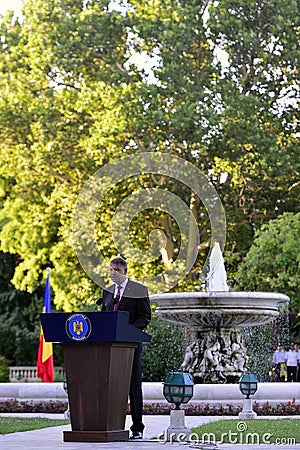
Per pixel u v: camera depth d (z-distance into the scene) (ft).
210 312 58.70
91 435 31.40
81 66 113.91
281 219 96.27
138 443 31.35
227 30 111.75
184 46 111.14
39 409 57.98
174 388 32.94
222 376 61.05
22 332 139.64
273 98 117.29
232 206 113.50
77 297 115.24
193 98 108.68
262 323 61.16
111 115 108.06
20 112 115.96
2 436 36.55
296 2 114.11
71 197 111.96
